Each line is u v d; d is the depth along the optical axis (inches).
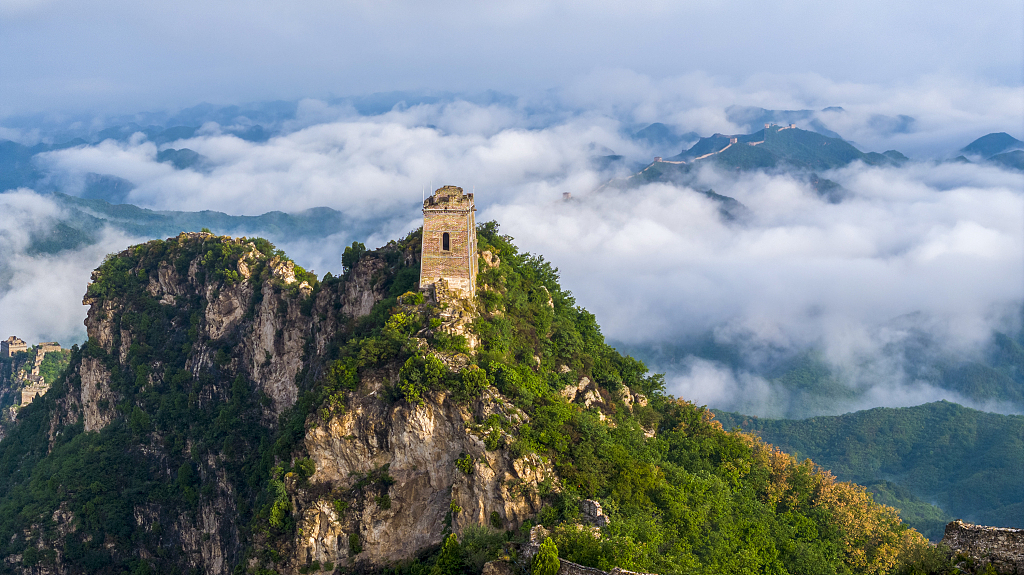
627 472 5620.1
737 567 5285.4
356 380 6412.4
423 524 5954.7
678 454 6776.6
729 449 7106.3
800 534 6353.3
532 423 5777.6
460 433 5876.0
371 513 6048.2
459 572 5014.8
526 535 5177.2
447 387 5979.3
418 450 6058.1
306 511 6195.9
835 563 6122.1
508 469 5575.8
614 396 7244.1
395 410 6151.6
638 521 5137.8
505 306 7027.6
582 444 5748.0
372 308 7253.9
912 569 3132.4
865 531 6555.1
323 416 6333.7
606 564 4490.7
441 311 6456.7
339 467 6338.6
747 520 5915.4
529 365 6633.9
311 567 6092.5
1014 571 2982.3
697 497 5797.2
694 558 5054.1
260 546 6382.9
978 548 3078.2
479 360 6190.9
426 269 6722.4
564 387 6742.1
